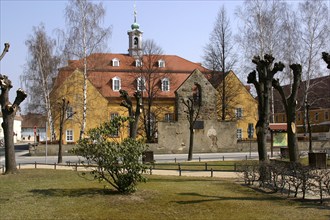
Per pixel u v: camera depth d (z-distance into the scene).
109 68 71.62
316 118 76.94
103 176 16.02
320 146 50.97
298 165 17.12
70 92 59.91
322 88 75.06
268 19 53.25
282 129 41.25
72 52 52.62
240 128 69.19
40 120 62.22
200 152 51.09
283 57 53.16
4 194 15.88
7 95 24.75
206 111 55.00
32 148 50.22
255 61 21.61
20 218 11.68
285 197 15.52
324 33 52.03
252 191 17.17
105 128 16.00
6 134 24.62
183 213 12.53
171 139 50.56
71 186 18.06
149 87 63.12
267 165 18.27
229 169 28.14
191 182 20.20
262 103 21.05
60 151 37.66
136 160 15.87
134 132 33.41
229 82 67.06
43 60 57.16
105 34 53.41
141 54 73.12
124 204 13.83
